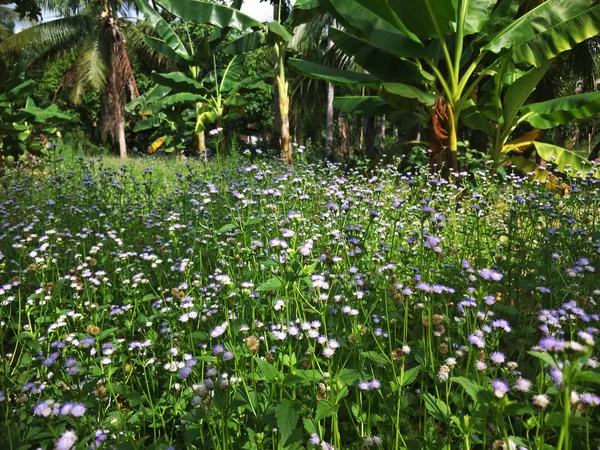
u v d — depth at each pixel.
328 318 2.48
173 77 13.62
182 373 1.77
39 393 2.07
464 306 2.14
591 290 2.79
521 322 2.70
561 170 8.01
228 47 12.84
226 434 1.67
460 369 2.00
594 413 1.93
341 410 2.09
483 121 8.50
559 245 3.48
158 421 2.17
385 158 9.70
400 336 2.57
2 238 4.10
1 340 2.50
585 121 21.33
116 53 23.34
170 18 25.09
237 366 1.96
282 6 14.90
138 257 3.74
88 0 22.72
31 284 3.30
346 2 7.70
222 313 2.56
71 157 11.57
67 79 24.67
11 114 10.00
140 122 21.03
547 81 14.01
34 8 9.09
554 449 1.51
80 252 4.16
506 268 3.16
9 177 7.72
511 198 4.72
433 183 6.09
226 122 30.56
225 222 4.08
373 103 9.88
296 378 1.71
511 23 7.37
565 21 6.89
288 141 11.97
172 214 3.87
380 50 8.16
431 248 2.79
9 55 24.44
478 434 1.80
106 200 5.54
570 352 1.10
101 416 1.91
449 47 9.10
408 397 2.00
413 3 7.09
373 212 3.05
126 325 2.81
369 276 2.86
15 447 1.76
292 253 2.26
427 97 7.55
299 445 1.66
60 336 2.41
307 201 4.33
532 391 1.66
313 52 24.12
